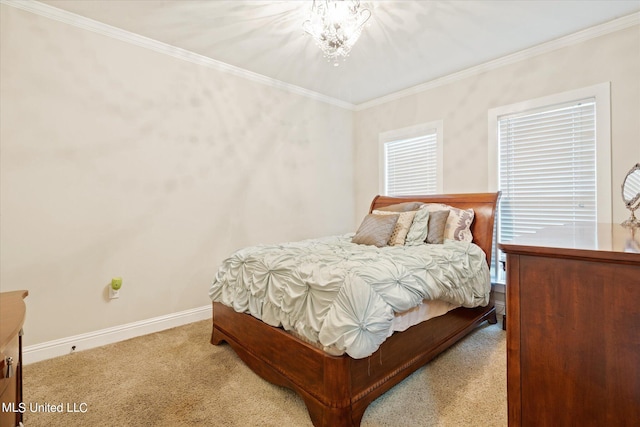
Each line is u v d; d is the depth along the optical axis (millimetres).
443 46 2799
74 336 2348
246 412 1630
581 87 2578
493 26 2484
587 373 922
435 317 2033
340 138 4305
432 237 2721
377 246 2586
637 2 2191
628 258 849
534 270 1012
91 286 2430
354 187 4492
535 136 2863
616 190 2414
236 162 3268
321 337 1466
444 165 3488
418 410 1620
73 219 2354
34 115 2195
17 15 2131
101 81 2461
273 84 3555
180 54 2861
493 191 3104
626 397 865
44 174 2238
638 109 2328
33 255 2203
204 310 3045
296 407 1673
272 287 1878
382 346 1640
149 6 2221
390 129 4047
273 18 2375
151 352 2318
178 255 2879
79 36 2361
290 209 3744
